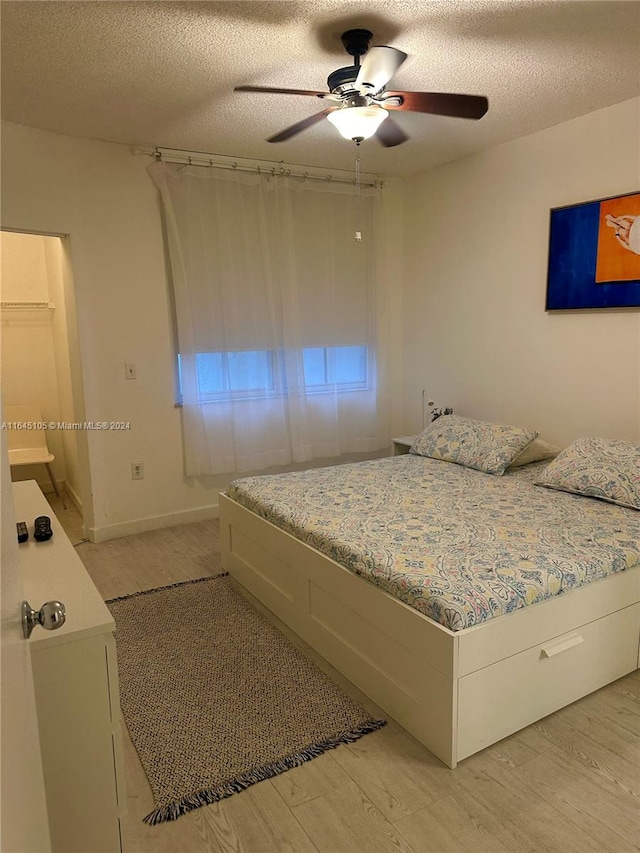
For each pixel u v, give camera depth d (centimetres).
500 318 389
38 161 326
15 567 94
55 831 134
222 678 227
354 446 471
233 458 412
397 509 265
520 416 384
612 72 265
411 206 450
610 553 213
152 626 266
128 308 370
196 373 389
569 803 165
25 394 470
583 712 203
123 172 356
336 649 229
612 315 323
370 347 462
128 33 220
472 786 171
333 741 191
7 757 68
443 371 441
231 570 319
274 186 401
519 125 337
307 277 425
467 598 180
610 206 313
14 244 452
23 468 477
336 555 226
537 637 190
